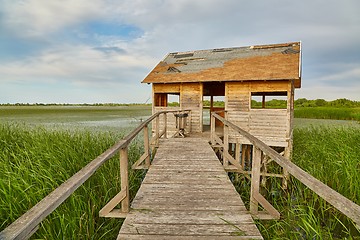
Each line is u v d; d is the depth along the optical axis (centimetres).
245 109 1009
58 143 693
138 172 704
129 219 310
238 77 1004
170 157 639
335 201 147
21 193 364
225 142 569
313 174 627
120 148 305
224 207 346
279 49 1191
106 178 523
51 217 335
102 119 2922
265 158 866
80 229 327
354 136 814
